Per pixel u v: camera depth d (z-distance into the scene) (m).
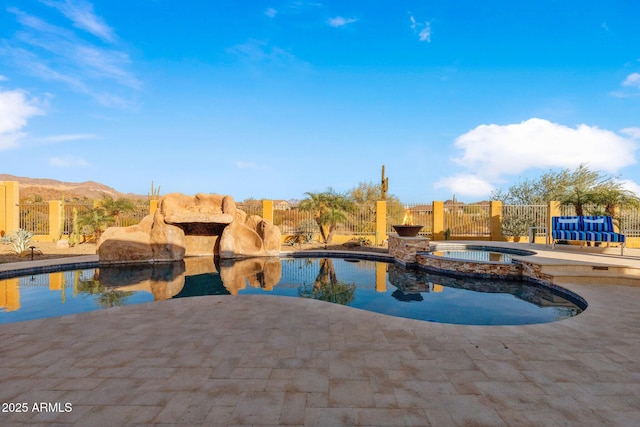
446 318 6.01
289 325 4.77
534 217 17.47
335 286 8.75
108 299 7.30
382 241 17.09
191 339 4.22
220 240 13.58
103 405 2.73
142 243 12.15
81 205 17.59
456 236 18.06
